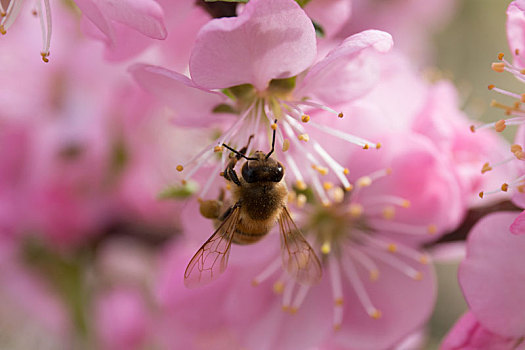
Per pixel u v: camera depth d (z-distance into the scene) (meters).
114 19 0.16
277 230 0.18
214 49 0.16
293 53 0.16
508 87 0.19
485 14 0.32
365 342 0.18
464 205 0.18
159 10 0.16
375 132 0.18
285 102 0.17
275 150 0.17
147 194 0.22
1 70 0.22
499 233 0.17
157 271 0.22
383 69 0.18
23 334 0.24
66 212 0.22
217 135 0.18
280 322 0.18
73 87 0.22
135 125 0.21
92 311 0.22
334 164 0.17
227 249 0.17
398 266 0.18
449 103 0.19
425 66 0.31
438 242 0.18
